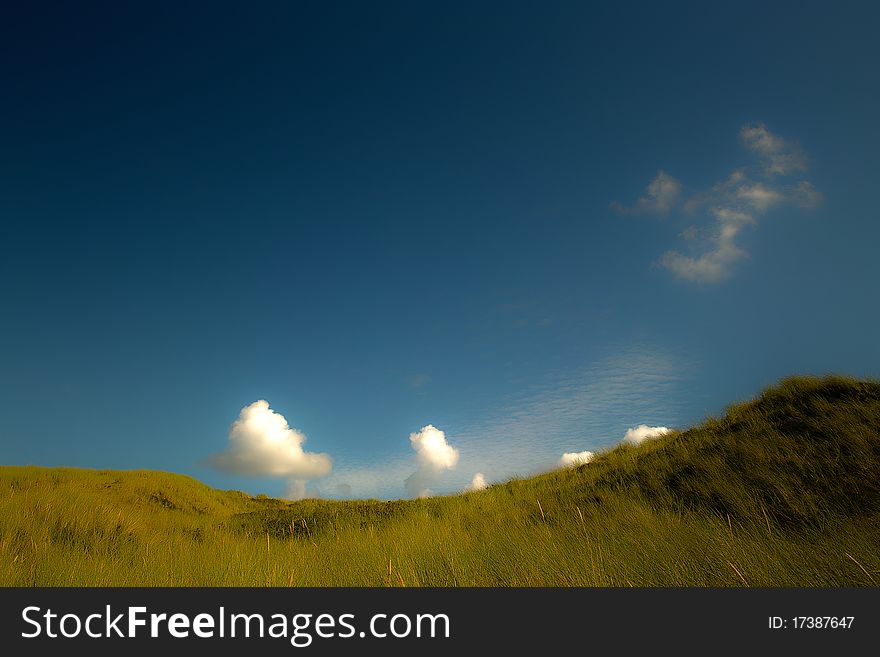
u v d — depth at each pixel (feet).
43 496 43.01
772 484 34.30
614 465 51.83
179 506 76.07
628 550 25.41
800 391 47.06
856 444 35.50
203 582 26.63
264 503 92.79
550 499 45.44
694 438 48.83
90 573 26.78
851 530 24.54
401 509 56.80
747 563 21.45
